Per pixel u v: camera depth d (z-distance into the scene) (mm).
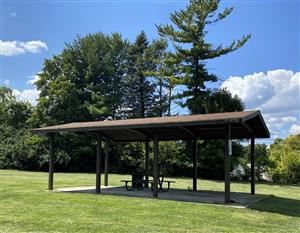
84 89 38938
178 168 31641
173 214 9656
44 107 37719
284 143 36469
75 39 40312
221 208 10758
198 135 16469
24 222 8430
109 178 25672
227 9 31188
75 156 35500
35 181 19969
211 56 30875
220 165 29438
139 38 40281
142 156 33125
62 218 8930
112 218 9031
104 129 13266
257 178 29094
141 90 39406
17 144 35375
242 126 13227
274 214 10188
